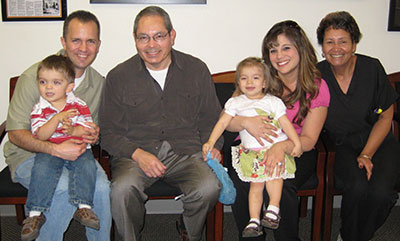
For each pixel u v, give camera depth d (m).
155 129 2.07
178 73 2.09
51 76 1.81
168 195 1.98
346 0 2.66
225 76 2.59
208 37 2.65
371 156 2.07
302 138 1.98
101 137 2.08
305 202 2.57
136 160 1.95
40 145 1.81
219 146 2.07
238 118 2.00
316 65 2.28
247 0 2.61
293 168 1.93
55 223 1.84
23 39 2.57
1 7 2.51
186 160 2.05
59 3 2.51
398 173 1.98
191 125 2.12
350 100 2.19
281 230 1.92
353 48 2.14
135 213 1.86
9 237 2.30
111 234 2.13
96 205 1.87
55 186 1.80
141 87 2.06
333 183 1.99
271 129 1.94
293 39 1.96
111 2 2.51
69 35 1.97
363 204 1.95
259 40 2.68
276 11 2.64
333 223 2.51
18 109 1.91
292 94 2.04
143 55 1.97
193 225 1.94
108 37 2.59
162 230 2.44
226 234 2.40
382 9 2.69
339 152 2.15
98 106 2.18
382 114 2.20
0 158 2.75
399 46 2.76
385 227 2.44
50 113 1.87
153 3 2.55
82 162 1.87
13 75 2.63
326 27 2.15
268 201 1.91
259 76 1.95
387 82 2.19
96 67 2.64
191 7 2.59
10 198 1.90
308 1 2.64
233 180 1.98
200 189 1.85
